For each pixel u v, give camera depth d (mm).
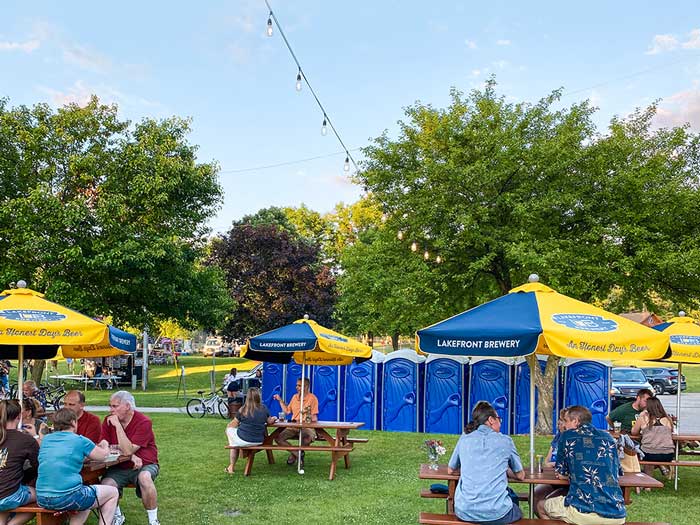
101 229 20641
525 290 7410
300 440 11320
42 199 19422
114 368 34469
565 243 16047
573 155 16547
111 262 19719
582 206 16672
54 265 20078
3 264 20047
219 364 52219
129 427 7594
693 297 16750
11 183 20750
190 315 24375
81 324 7277
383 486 10023
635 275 15914
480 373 17234
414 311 18422
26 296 7773
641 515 8523
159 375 42062
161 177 21375
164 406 23469
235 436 10742
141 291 21953
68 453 6434
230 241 42781
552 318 6613
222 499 9055
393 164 18891
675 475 10320
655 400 10273
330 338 11617
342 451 10680
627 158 17172
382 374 17922
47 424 9648
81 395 8180
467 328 6605
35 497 6578
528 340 6297
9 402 6625
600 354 6262
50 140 21047
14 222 19734
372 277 19766
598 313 6996
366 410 17906
